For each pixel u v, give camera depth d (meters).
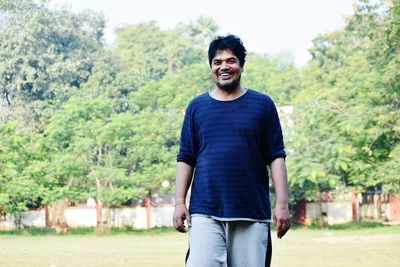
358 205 27.94
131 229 26.88
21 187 24.52
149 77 33.44
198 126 3.58
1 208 24.84
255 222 3.49
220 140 3.51
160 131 26.58
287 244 17.06
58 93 29.92
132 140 26.36
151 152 26.55
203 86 28.11
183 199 3.59
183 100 27.44
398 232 22.23
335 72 30.11
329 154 24.70
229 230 3.48
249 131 3.51
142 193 26.14
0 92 30.02
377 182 24.56
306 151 25.14
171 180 26.97
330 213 28.05
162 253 14.84
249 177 3.49
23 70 29.58
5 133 25.64
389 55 23.77
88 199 26.75
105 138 25.61
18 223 27.20
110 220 27.39
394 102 23.86
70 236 23.94
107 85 30.23
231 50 3.56
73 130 26.09
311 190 26.12
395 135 23.78
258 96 3.60
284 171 3.56
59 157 25.41
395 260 12.19
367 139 24.14
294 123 26.09
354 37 32.31
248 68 28.97
